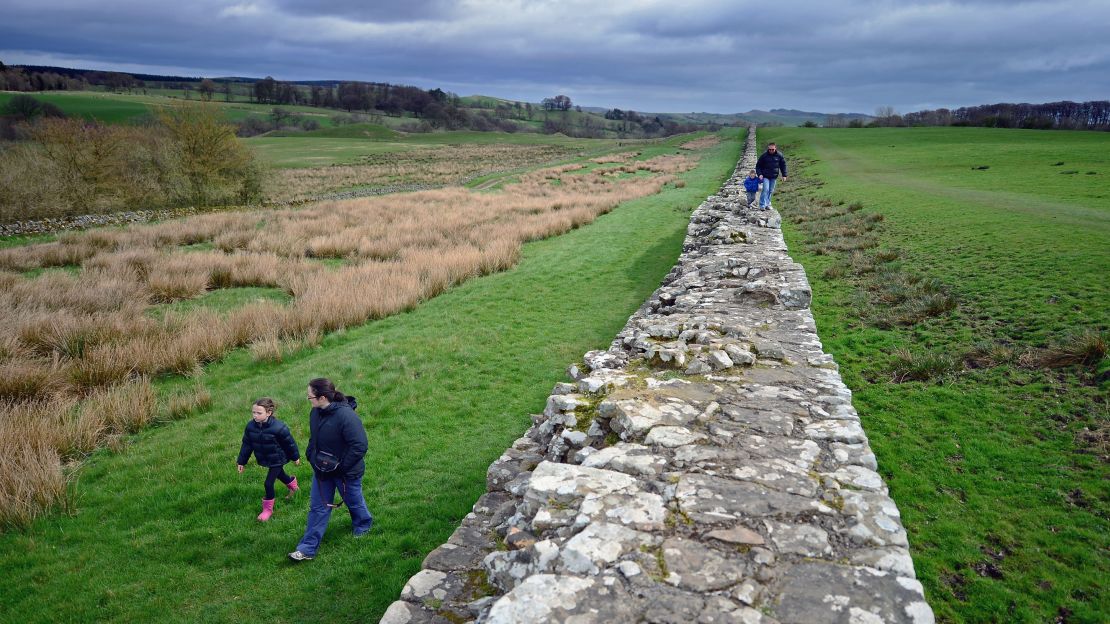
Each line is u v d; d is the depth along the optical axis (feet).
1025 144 148.36
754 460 14.80
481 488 23.53
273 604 18.07
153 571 19.77
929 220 57.31
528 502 14.03
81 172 105.91
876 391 27.94
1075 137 179.01
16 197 96.53
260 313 44.93
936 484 21.13
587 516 12.68
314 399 19.24
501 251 64.34
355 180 185.06
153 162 120.37
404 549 20.18
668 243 68.85
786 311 28.66
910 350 31.58
